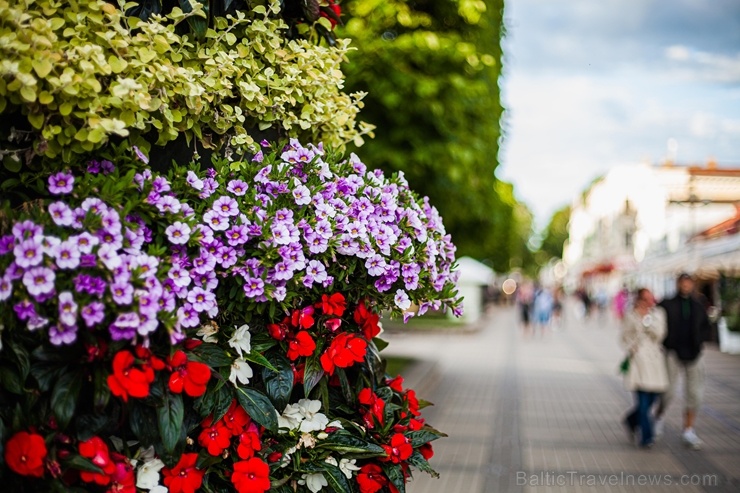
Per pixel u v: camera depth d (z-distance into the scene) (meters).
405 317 3.05
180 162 3.03
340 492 2.80
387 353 18.83
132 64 2.61
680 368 8.91
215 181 2.79
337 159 3.25
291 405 2.92
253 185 2.90
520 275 102.94
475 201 13.57
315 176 2.99
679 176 51.50
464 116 11.70
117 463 2.44
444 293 3.24
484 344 24.48
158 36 2.69
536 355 20.58
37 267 2.20
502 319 47.59
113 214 2.37
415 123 10.98
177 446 2.50
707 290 28.19
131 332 2.30
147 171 2.58
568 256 137.62
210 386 2.66
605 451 8.33
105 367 2.35
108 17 2.65
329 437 2.92
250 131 3.28
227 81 2.96
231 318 2.81
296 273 2.83
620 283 65.94
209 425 2.66
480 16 12.07
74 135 2.50
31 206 2.47
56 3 2.57
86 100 2.48
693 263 24.81
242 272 2.66
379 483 3.02
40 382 2.31
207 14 3.01
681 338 8.71
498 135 15.46
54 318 2.25
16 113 2.56
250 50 3.17
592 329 35.50
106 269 2.28
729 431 9.65
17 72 2.29
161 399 2.42
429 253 3.13
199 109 2.84
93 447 2.34
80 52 2.44
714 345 24.41
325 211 2.87
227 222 2.62
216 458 2.63
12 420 2.32
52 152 2.53
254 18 3.29
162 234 2.55
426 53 10.82
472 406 11.46
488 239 16.08
